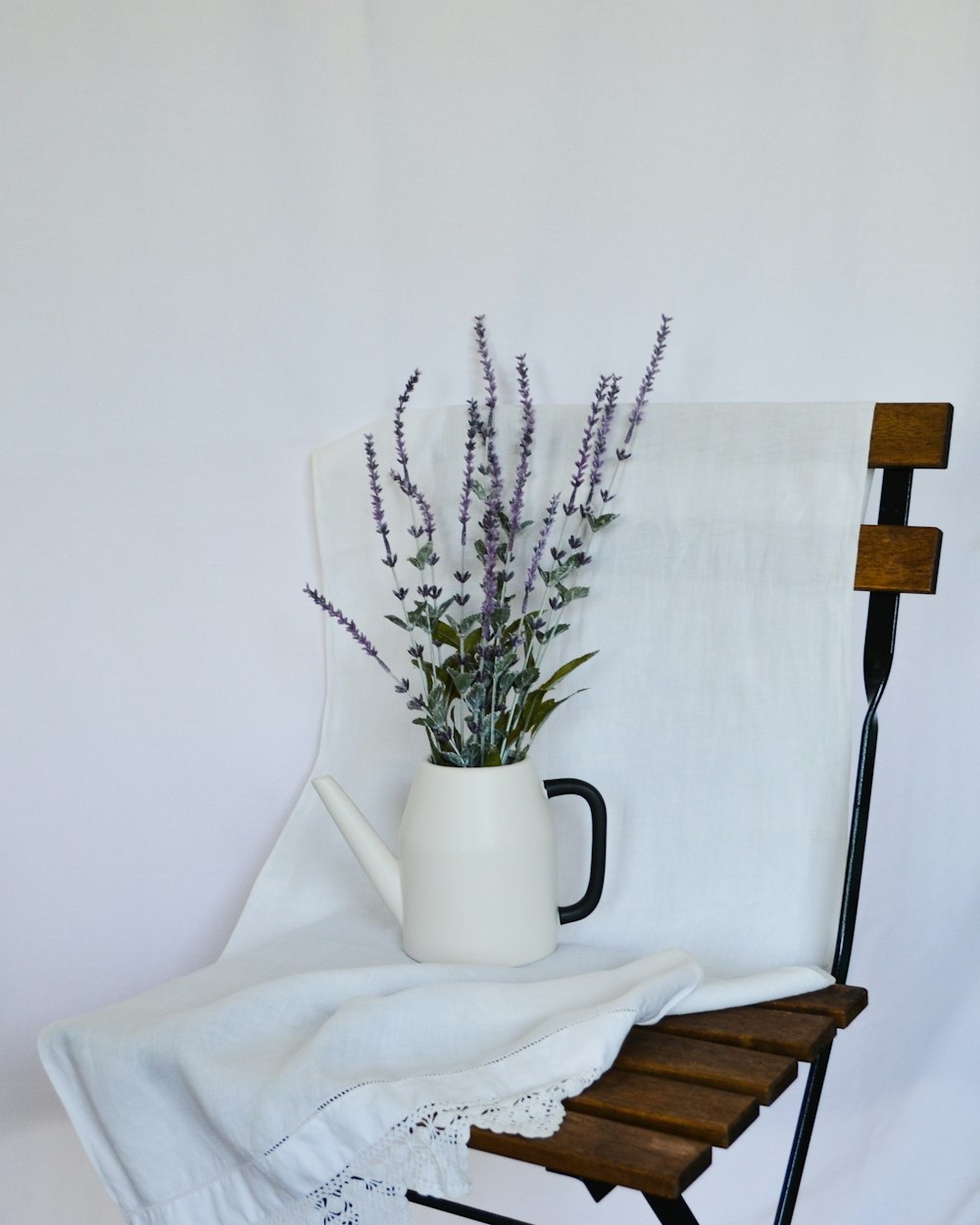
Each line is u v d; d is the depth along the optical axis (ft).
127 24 4.09
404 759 3.97
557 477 3.78
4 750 4.39
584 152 4.00
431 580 3.98
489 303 4.14
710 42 3.84
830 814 3.26
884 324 3.83
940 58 3.67
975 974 4.14
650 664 3.56
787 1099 4.33
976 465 3.86
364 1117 2.44
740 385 3.97
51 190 4.15
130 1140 2.78
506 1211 4.69
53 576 4.31
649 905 3.45
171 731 4.40
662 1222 2.73
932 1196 4.27
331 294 4.20
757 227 3.89
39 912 4.47
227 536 4.31
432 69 4.07
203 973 3.25
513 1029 2.73
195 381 4.25
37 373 4.23
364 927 3.58
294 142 4.14
